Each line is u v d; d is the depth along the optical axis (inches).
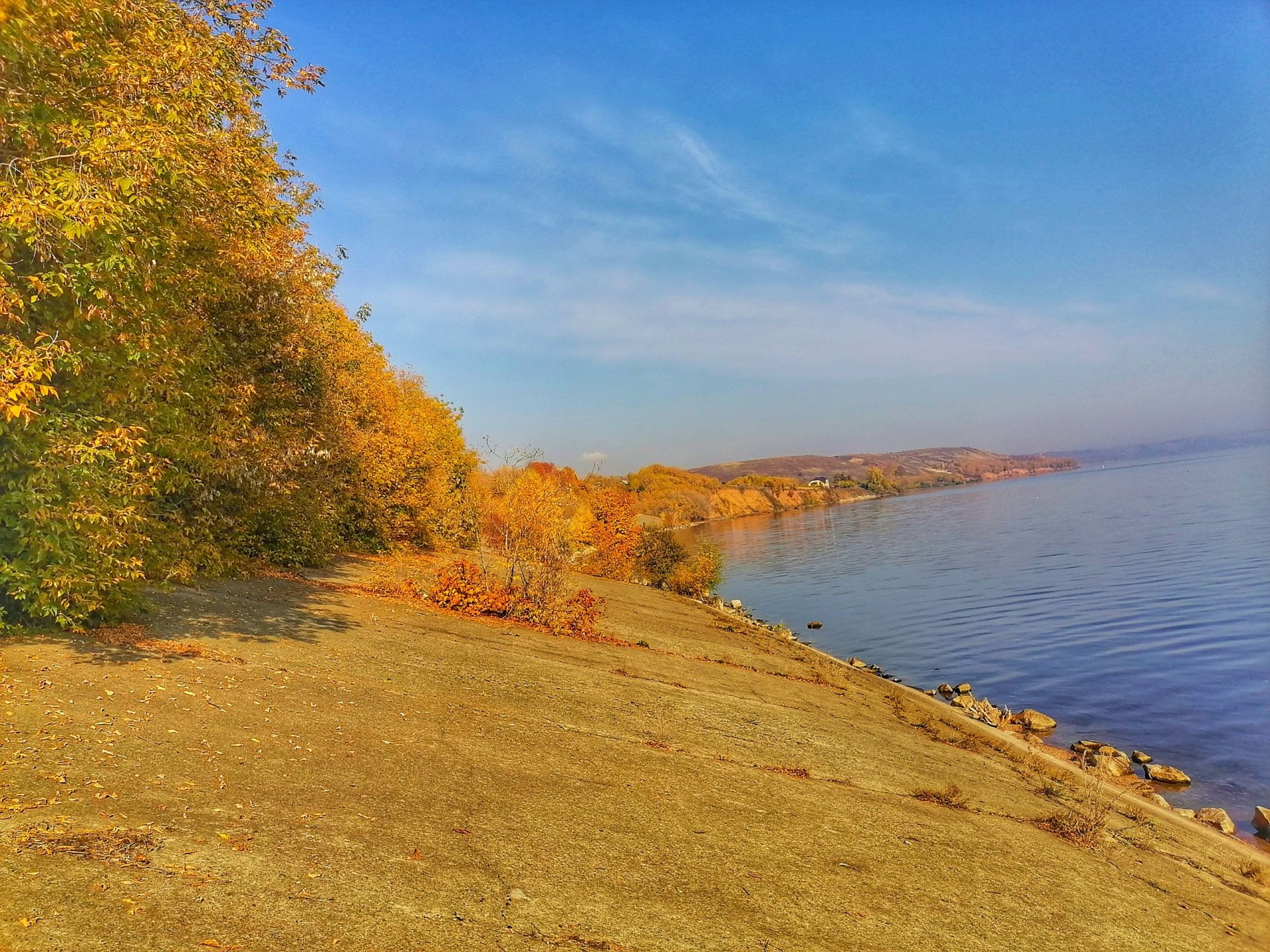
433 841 187.3
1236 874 359.6
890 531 3494.1
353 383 832.3
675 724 385.1
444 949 141.4
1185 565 1700.3
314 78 449.7
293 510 639.8
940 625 1298.0
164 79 320.2
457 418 1387.8
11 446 264.7
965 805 355.3
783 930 183.5
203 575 480.7
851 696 673.6
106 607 313.0
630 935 164.4
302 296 643.5
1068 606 1357.0
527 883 177.2
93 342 287.0
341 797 200.7
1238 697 776.9
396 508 996.6
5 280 245.1
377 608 549.0
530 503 689.6
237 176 392.2
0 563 268.1
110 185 263.0
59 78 277.0
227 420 480.1
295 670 317.4
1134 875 307.9
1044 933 221.1
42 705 215.3
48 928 119.7
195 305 446.0
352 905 149.0
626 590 1245.7
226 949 125.7
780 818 267.1
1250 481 4955.7
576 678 446.0
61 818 155.6
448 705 322.7
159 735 213.0
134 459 300.7
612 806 242.8
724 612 1381.6
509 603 658.2
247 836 167.3
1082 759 465.7
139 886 137.6
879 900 214.8
